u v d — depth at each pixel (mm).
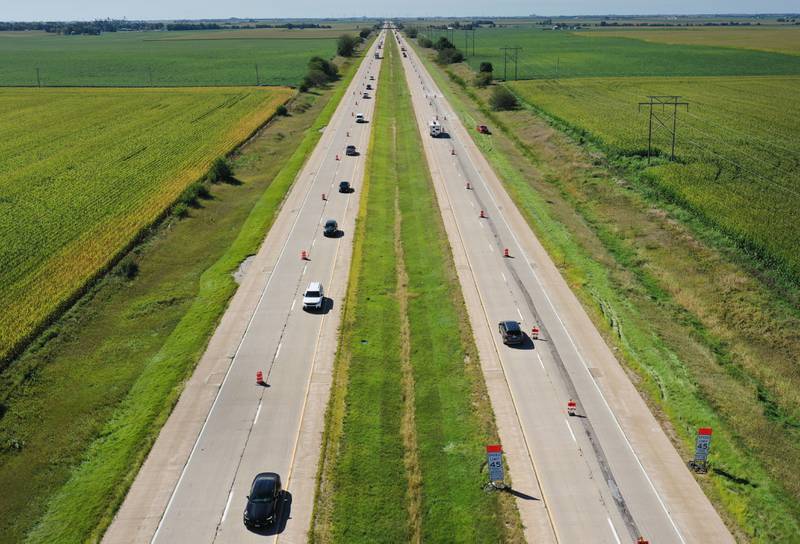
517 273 56000
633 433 36250
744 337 46969
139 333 48938
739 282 54625
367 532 30156
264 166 92938
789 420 37938
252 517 30188
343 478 33250
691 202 70438
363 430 36750
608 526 30234
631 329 46781
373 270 57344
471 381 41000
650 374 41250
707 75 174250
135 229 66375
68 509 32062
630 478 33062
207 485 33156
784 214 66688
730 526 30172
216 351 44969
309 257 60281
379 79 171000
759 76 169875
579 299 51406
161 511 31641
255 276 56469
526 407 38531
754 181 78312
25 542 30344
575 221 69688
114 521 31188
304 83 154875
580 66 199500
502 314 49188
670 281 55375
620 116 117438
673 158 88625
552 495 32031
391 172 87000
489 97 141125
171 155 96625
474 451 35000
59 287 53875
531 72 184750
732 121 112688
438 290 53250
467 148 98062
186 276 58344
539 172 88625
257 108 133000
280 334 47031
